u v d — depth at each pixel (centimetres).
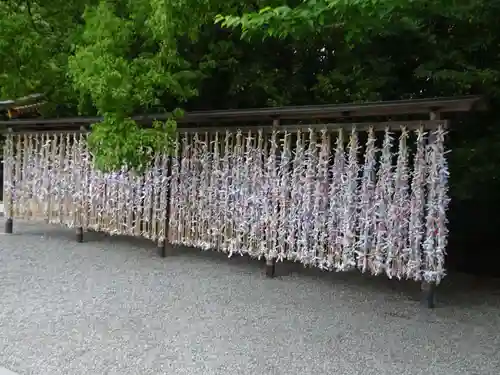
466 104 526
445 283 724
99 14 628
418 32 763
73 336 459
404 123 578
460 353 443
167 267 735
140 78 634
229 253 739
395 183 586
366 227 605
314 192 646
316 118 654
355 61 827
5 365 394
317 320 522
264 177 688
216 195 735
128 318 511
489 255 904
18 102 948
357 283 680
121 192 828
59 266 725
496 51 770
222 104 911
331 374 392
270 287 645
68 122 852
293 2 521
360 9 385
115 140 655
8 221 991
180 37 769
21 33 791
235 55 866
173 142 752
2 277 656
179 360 411
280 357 423
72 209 898
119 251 839
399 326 511
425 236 573
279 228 676
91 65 612
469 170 732
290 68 902
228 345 446
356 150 615
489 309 580
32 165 946
